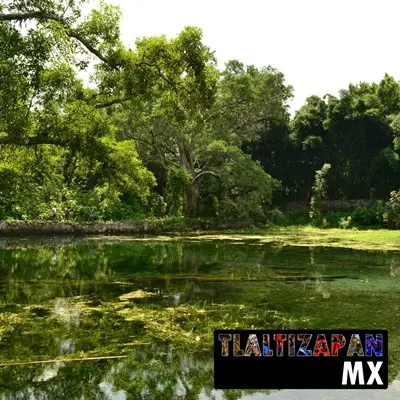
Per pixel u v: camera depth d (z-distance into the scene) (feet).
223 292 28.91
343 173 144.87
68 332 19.70
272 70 116.47
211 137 111.75
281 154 148.05
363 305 24.95
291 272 37.91
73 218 93.20
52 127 44.24
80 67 46.65
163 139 111.96
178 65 47.16
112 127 64.18
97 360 16.31
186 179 104.68
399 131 127.54
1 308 24.31
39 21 39.19
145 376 14.82
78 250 57.06
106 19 45.78
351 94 155.53
